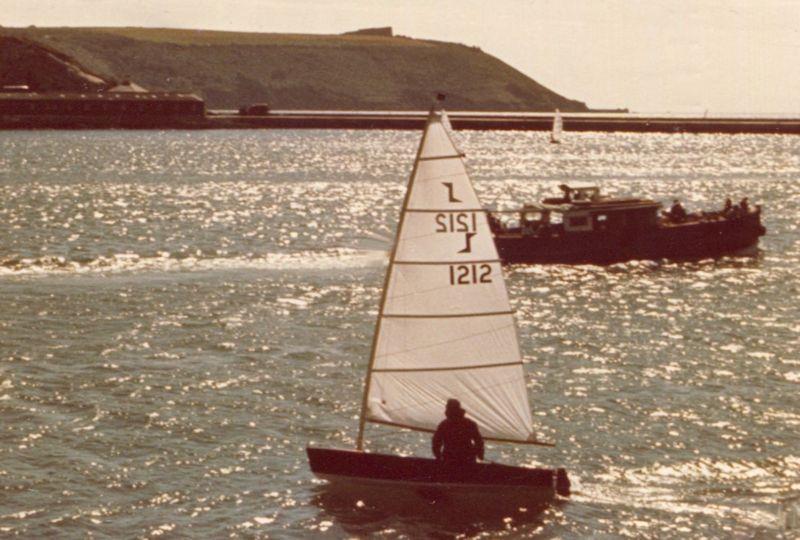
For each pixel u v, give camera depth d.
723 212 126.06
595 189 123.19
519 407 49.97
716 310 92.75
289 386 66.12
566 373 69.56
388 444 56.00
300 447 55.25
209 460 53.19
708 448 54.94
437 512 47.34
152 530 45.41
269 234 142.25
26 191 192.50
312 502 48.28
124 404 61.75
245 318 86.62
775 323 86.81
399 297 49.81
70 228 141.88
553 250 118.38
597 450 54.53
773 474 51.72
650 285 106.31
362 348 76.88
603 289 103.81
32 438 55.75
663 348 77.06
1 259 115.81
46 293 95.88
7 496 48.31
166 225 148.12
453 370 49.81
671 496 49.06
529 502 48.16
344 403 62.84
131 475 51.06
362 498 48.62
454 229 49.44
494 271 49.59
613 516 47.03
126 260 117.69
